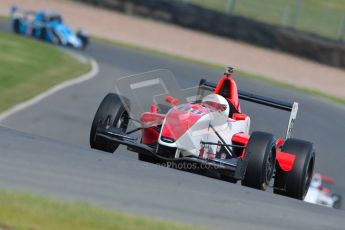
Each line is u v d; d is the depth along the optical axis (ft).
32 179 74.84
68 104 218.38
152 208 71.00
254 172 101.50
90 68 283.79
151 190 79.51
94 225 60.08
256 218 74.95
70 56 305.12
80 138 185.98
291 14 491.31
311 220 80.23
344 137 240.73
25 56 275.18
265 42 415.44
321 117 264.31
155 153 106.42
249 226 70.23
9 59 261.85
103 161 93.86
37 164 82.99
